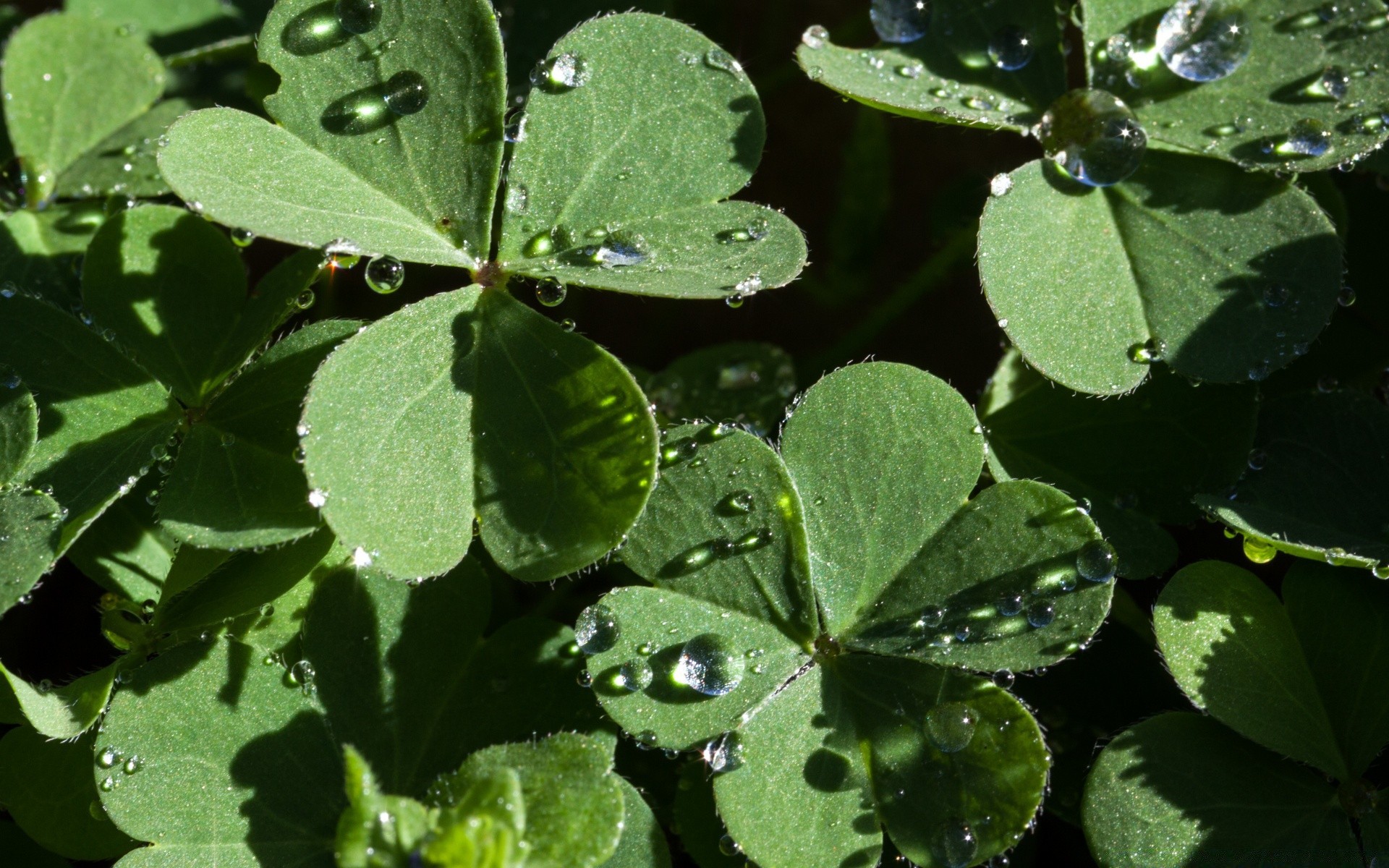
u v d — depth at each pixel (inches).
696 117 6.7
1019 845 6.8
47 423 6.6
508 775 6.2
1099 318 6.7
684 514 6.5
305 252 6.8
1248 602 6.6
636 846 6.5
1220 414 6.8
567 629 6.6
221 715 6.5
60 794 6.6
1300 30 6.8
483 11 6.6
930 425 6.6
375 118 6.6
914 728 6.5
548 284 6.7
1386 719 6.6
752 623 6.5
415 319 6.5
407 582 6.5
